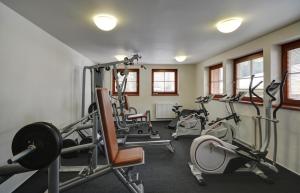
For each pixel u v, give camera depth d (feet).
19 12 7.68
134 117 16.46
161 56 17.30
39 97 9.44
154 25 9.18
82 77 16.44
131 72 22.75
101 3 6.89
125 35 10.81
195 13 7.80
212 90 19.35
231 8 7.36
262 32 10.33
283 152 9.71
